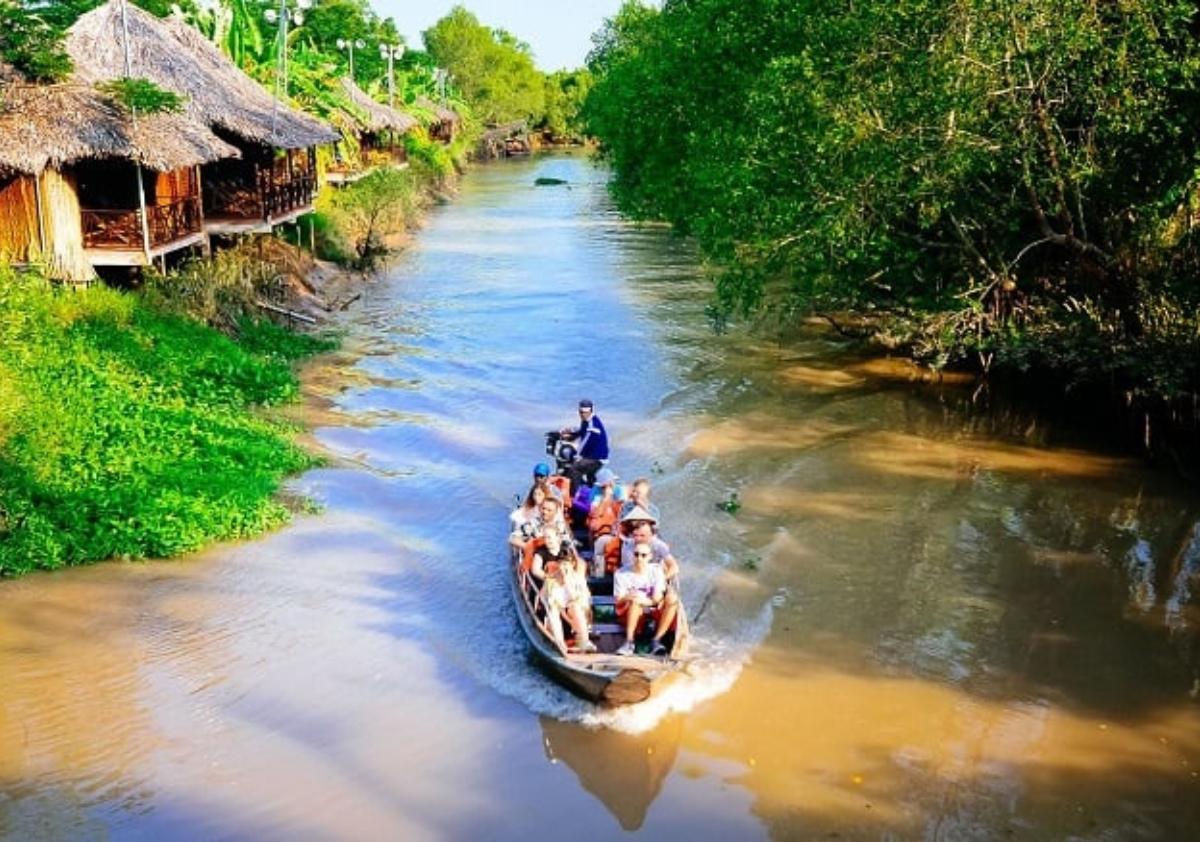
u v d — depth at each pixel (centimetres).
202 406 1725
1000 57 1499
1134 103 1425
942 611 1198
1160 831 846
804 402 1964
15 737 948
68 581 1223
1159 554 1342
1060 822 859
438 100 7500
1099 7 1488
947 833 848
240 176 2608
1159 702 1023
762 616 1182
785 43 1997
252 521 1371
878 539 1384
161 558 1286
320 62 4394
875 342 2331
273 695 1025
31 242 1920
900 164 1608
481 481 1569
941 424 1844
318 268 3044
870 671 1077
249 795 883
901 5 1549
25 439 1400
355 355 2272
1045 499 1518
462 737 971
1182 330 1593
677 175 2494
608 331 2522
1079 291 1847
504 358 2266
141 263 2020
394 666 1082
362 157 4566
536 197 5759
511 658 1101
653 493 1512
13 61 1931
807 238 1783
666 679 1049
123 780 897
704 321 2625
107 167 2212
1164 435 1656
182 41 2656
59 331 1736
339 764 927
